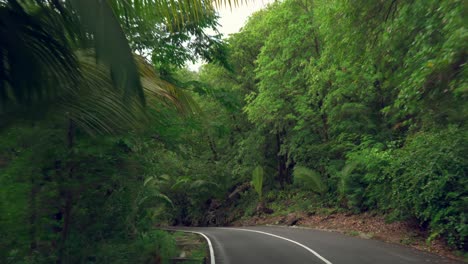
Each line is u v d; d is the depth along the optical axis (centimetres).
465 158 917
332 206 2083
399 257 879
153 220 1172
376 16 879
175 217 3650
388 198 1299
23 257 457
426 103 716
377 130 1747
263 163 3072
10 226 434
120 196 677
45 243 521
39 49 314
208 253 1130
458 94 618
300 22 1962
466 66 557
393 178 1177
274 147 3109
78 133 493
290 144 2441
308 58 2117
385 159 1250
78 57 360
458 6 550
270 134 3003
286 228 1914
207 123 1103
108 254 630
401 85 786
